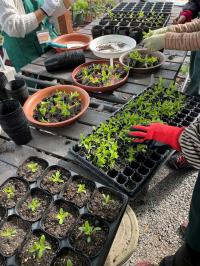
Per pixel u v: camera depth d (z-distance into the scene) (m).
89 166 1.09
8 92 1.36
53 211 0.97
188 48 1.30
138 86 1.55
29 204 0.99
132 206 1.60
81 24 4.13
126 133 1.15
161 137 0.87
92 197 0.98
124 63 1.67
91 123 1.33
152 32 1.49
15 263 0.83
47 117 1.32
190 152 0.71
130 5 2.65
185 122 1.27
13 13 1.87
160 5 2.57
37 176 1.08
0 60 1.64
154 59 1.63
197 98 1.40
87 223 0.89
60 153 1.18
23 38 2.14
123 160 1.12
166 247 1.44
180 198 1.63
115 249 1.08
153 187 1.69
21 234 0.91
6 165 1.16
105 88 1.47
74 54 1.72
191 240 0.97
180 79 2.70
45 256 0.85
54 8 1.94
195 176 1.74
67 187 1.03
